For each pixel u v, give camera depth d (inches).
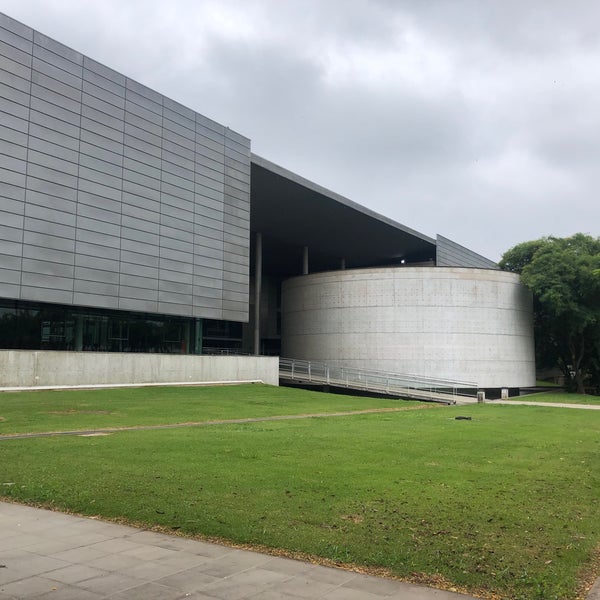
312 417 879.1
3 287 1105.4
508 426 780.0
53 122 1215.6
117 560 238.2
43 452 474.0
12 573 223.3
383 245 2529.5
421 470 423.2
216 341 2442.2
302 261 2608.3
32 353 1115.3
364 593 204.8
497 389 1772.9
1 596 200.2
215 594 202.7
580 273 1680.6
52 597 199.9
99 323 1338.6
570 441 623.2
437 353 1756.9
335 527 278.5
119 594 202.5
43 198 1186.6
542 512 315.9
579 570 232.8
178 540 265.0
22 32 1168.8
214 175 1614.2
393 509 311.1
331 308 1888.5
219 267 1611.7
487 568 230.2
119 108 1362.0
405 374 1763.0
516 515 307.4
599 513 321.7
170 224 1473.9
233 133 1685.5
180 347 1544.0
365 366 1806.1
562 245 1851.6
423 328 1768.0
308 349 1940.2
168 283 1457.9
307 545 253.0
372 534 268.5
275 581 215.3
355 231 2274.9
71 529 281.9
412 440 593.9
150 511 303.9
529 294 1902.1
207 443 534.3
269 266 2876.5
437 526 283.3
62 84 1238.9
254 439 569.6
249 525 279.3
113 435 598.9
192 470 402.3
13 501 333.7
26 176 1158.3
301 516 295.0
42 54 1203.9
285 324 2074.3
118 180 1347.2
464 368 1754.4
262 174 1739.7
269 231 2250.2
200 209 1563.7
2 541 263.1
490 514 307.4
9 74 1139.9
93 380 1216.8
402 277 1793.8
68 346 1268.5
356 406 1129.4
